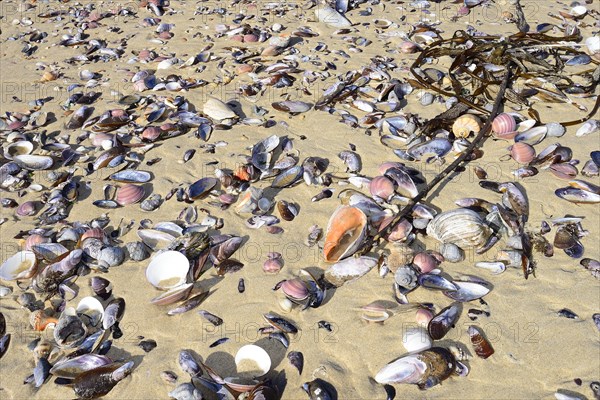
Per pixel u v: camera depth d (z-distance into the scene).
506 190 3.70
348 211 3.39
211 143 4.50
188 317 3.03
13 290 3.33
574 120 4.57
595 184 3.82
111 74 5.77
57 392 2.72
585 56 5.43
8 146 4.53
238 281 3.21
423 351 2.67
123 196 3.91
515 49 5.20
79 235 3.62
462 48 5.58
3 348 2.97
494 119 4.32
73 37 6.73
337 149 4.31
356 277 3.16
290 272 3.25
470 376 2.62
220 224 3.62
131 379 2.73
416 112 4.78
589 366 2.61
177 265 3.25
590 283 3.03
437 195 3.76
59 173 4.18
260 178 4.02
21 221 3.85
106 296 3.19
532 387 2.55
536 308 2.91
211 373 2.67
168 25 6.82
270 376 2.69
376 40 6.14
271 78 5.27
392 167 3.88
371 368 2.69
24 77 5.85
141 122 4.83
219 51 6.04
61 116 5.07
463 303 2.97
